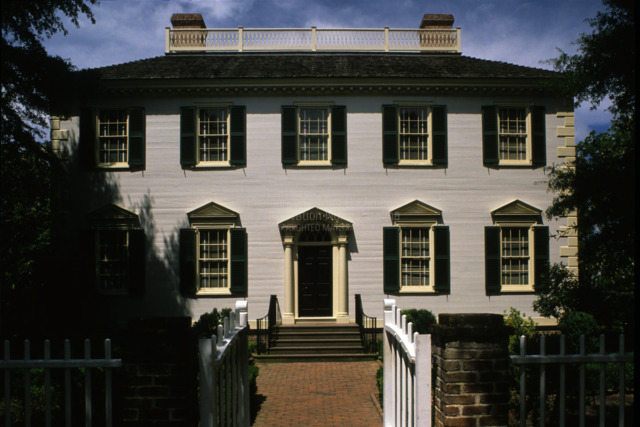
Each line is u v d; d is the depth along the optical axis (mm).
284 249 18234
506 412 5078
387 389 6992
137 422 5230
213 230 18469
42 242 18312
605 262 12016
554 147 18750
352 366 15047
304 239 18906
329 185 18438
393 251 18234
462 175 18531
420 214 18344
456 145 18609
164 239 18234
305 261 18828
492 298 18281
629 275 12516
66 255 17266
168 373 5266
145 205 18281
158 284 18125
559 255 18484
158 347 5285
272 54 21531
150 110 18516
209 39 21516
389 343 7039
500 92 18672
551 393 7930
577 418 8164
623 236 11062
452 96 18688
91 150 18297
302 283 18734
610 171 11008
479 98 18703
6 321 13883
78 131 18484
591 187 11258
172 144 18438
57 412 7590
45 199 18609
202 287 18359
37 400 7734
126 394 5262
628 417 8266
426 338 4945
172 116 18500
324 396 11398
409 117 18859
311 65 19781
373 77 18250
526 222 18500
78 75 14836
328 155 18703
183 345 5312
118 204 18281
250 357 15688
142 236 18062
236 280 18062
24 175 14883
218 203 18281
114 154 18703
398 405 6156
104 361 5086
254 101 18562
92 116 18359
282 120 18453
